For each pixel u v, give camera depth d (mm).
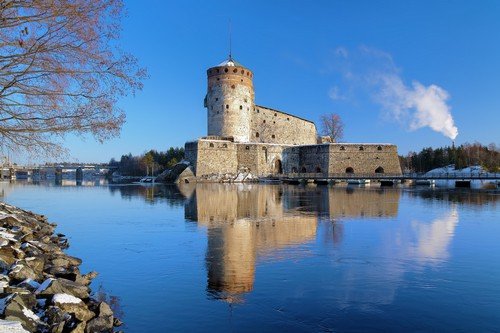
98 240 17625
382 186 66688
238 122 93875
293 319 8523
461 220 23125
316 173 86062
